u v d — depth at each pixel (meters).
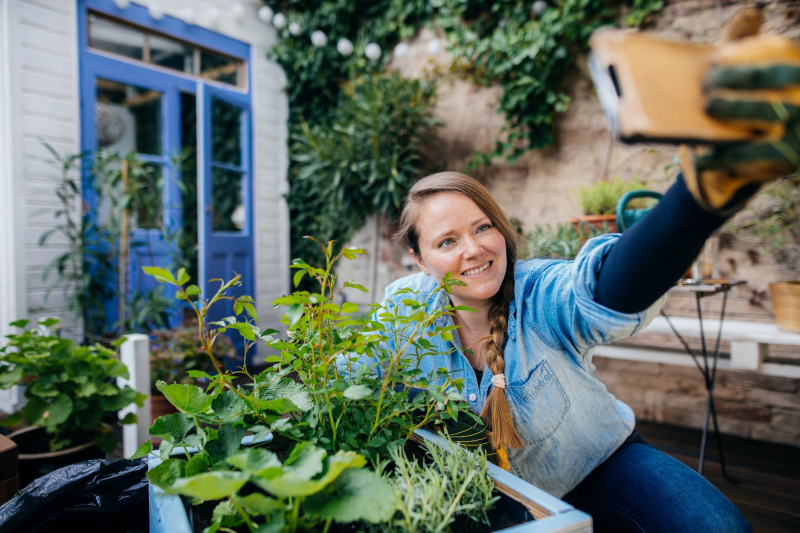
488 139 3.52
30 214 2.93
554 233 3.10
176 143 3.72
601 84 0.36
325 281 0.64
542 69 3.11
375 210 3.96
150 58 3.64
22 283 2.88
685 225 0.54
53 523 0.90
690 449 2.31
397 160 3.60
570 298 0.85
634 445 1.04
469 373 1.01
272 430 0.70
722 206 0.42
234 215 4.16
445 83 3.71
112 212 3.06
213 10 3.87
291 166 4.43
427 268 1.08
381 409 0.77
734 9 2.56
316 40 4.01
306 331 0.76
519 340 0.96
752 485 1.93
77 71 3.17
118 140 3.56
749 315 2.47
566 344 0.93
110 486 0.94
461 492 0.57
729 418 2.53
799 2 2.37
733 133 0.32
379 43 4.04
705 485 0.88
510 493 0.62
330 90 4.30
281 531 0.47
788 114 0.31
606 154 2.99
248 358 3.94
